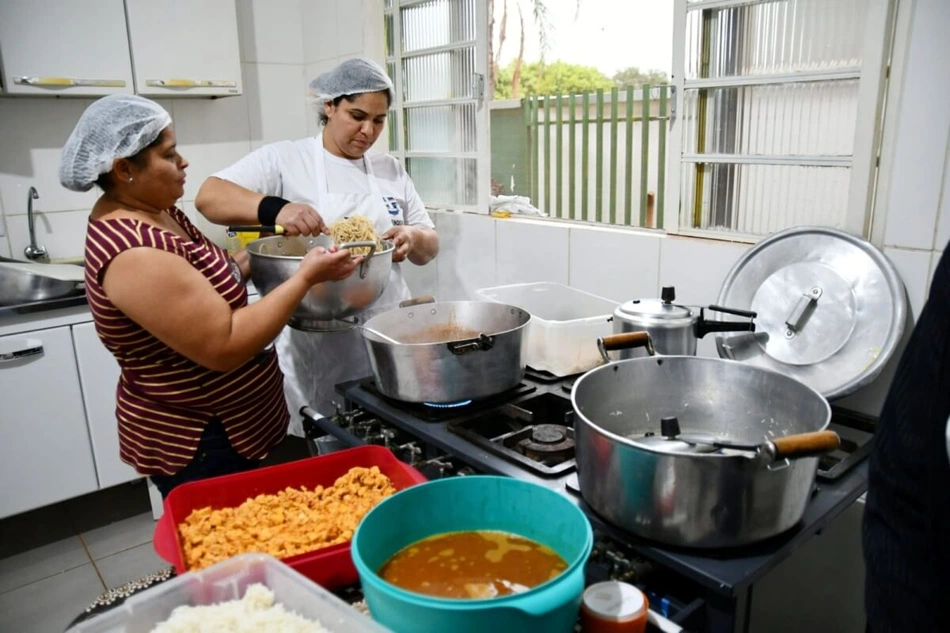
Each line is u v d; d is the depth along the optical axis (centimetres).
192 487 102
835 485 104
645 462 85
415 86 256
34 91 224
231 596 82
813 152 148
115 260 111
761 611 157
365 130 178
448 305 155
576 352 150
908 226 129
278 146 188
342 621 74
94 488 238
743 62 157
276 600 81
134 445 133
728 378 109
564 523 83
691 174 171
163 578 96
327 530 95
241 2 282
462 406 136
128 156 117
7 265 226
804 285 138
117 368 236
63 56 227
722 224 169
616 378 109
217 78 262
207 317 114
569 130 212
